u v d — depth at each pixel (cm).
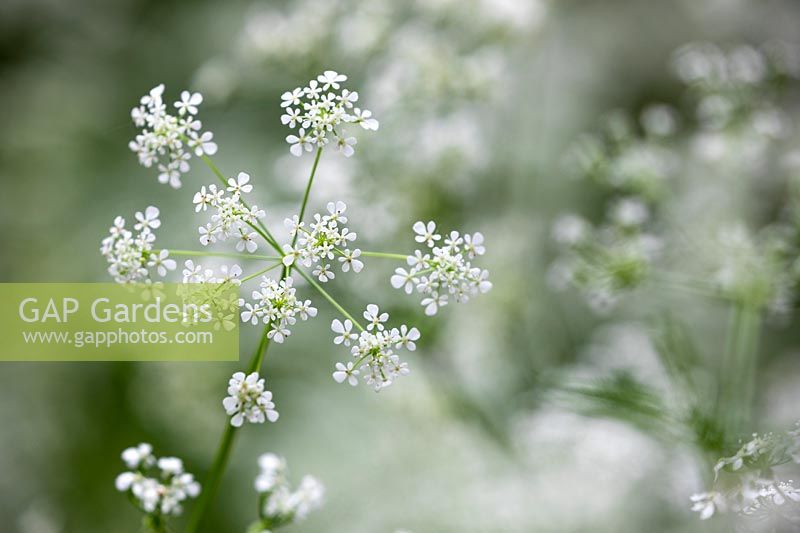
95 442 45
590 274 34
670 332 32
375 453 38
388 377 25
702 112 36
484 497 35
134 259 25
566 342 42
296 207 37
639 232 35
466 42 39
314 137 25
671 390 32
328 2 40
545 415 36
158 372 41
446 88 37
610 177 35
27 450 44
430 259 25
